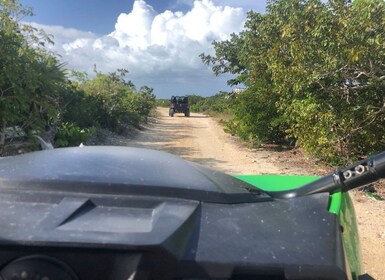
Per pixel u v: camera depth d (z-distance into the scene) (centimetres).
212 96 6969
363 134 1032
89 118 1895
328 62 904
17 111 907
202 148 1692
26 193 178
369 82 948
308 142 1088
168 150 1617
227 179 233
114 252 148
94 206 173
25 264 147
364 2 887
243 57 1792
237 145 1805
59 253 147
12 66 842
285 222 185
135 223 162
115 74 3244
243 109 1672
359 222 658
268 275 156
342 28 860
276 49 1062
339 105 1021
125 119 2567
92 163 207
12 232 150
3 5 887
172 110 4775
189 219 171
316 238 173
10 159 227
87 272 148
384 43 841
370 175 229
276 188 289
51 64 981
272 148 1673
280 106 1275
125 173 195
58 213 163
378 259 513
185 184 194
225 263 155
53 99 1102
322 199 218
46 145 966
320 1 910
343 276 158
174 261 151
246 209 193
